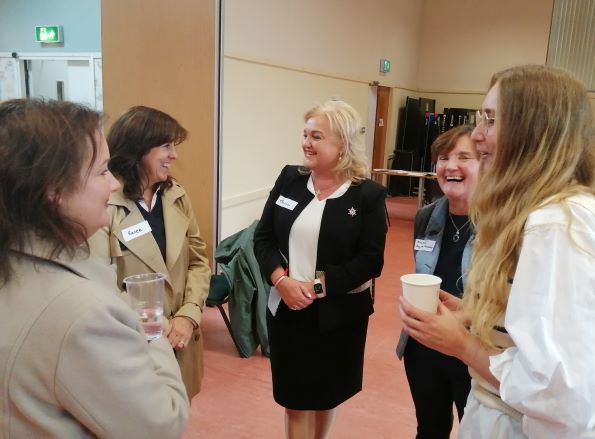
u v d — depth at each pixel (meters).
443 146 1.63
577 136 0.86
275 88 4.91
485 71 9.58
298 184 1.96
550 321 0.78
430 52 9.96
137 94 3.63
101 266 0.85
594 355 0.76
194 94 3.48
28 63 6.61
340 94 6.71
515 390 0.82
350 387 1.98
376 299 4.29
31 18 6.43
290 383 1.93
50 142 0.73
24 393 0.72
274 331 1.94
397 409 2.65
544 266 0.80
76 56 6.35
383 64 8.13
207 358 3.17
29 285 0.74
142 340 0.82
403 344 1.76
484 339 0.96
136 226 1.64
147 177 1.70
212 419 2.51
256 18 4.39
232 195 4.35
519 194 0.89
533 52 9.17
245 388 2.81
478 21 9.49
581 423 0.76
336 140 1.82
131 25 3.55
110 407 0.75
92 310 0.73
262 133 4.76
